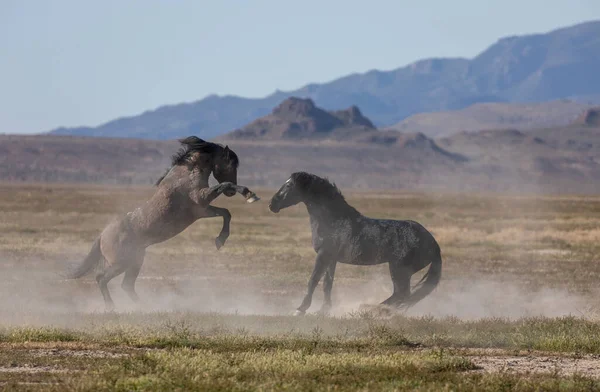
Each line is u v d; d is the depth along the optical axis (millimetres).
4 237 80375
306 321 34188
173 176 38688
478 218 145125
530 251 79000
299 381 22891
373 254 39375
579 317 39125
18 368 25109
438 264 40031
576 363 27234
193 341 28938
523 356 28375
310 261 64750
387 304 39500
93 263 40938
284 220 129125
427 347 29703
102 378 22828
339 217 39438
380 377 23688
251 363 24875
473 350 29266
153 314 35281
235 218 131625
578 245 86000
